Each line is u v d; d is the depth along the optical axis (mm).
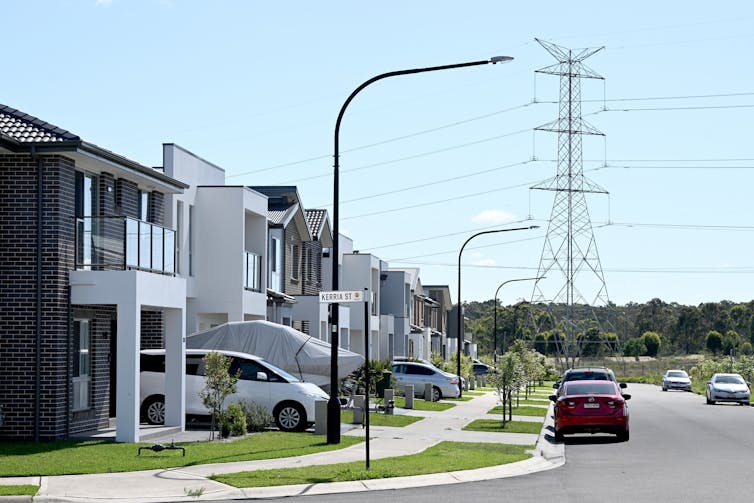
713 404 54625
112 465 18703
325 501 15578
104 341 25984
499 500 15617
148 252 24953
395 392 49031
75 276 23125
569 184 73188
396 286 77312
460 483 18156
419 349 83062
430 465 19906
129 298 22984
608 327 174250
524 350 48562
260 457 20594
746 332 159750
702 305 165125
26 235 22781
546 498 15836
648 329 171250
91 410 24969
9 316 22766
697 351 162000
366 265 61906
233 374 27750
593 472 19938
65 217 23109
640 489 16953
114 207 25969
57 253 22750
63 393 23031
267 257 43188
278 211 48625
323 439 24984
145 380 27391
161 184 27672
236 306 36562
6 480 16750
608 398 28047
